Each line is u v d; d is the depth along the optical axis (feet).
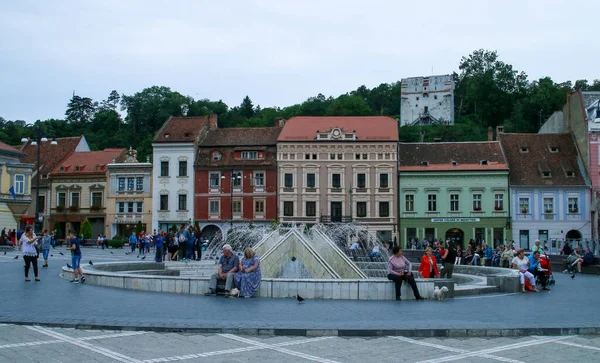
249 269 65.98
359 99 521.24
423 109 590.14
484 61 601.62
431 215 254.47
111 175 275.18
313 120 272.31
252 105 596.70
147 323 45.55
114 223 273.54
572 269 131.13
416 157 262.26
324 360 35.81
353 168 258.57
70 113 597.93
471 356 37.45
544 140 264.31
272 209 260.42
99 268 94.43
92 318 47.96
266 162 262.67
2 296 63.57
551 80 471.21
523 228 248.93
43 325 45.96
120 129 482.69
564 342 42.29
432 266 90.43
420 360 36.17
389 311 55.26
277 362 35.12
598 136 246.27
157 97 507.30
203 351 37.76
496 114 503.61
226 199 263.70
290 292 65.72
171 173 268.00
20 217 247.29
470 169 252.21
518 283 81.15
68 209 278.67
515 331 44.65
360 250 148.66
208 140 273.54
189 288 69.26
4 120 558.56
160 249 121.80
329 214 257.96
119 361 34.81
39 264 118.52
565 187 247.09
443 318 50.83
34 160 305.73
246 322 46.19
